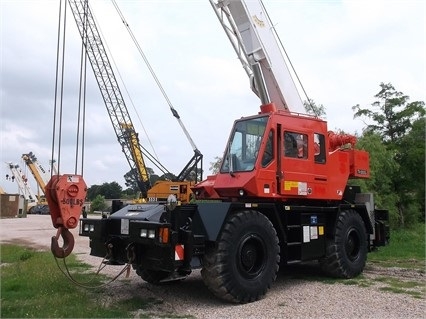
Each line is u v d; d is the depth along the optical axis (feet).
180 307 19.26
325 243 26.18
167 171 79.00
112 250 20.95
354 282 24.99
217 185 23.71
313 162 25.17
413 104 72.90
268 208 22.49
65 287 22.12
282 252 23.32
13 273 25.40
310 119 25.63
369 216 29.45
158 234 18.28
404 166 69.62
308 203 26.13
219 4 28.14
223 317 17.62
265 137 22.90
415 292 22.09
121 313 17.62
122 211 21.86
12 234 61.67
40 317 16.52
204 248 19.79
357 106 75.77
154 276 23.54
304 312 18.34
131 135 112.78
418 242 44.78
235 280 19.66
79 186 18.02
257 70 27.73
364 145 56.59
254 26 27.84
